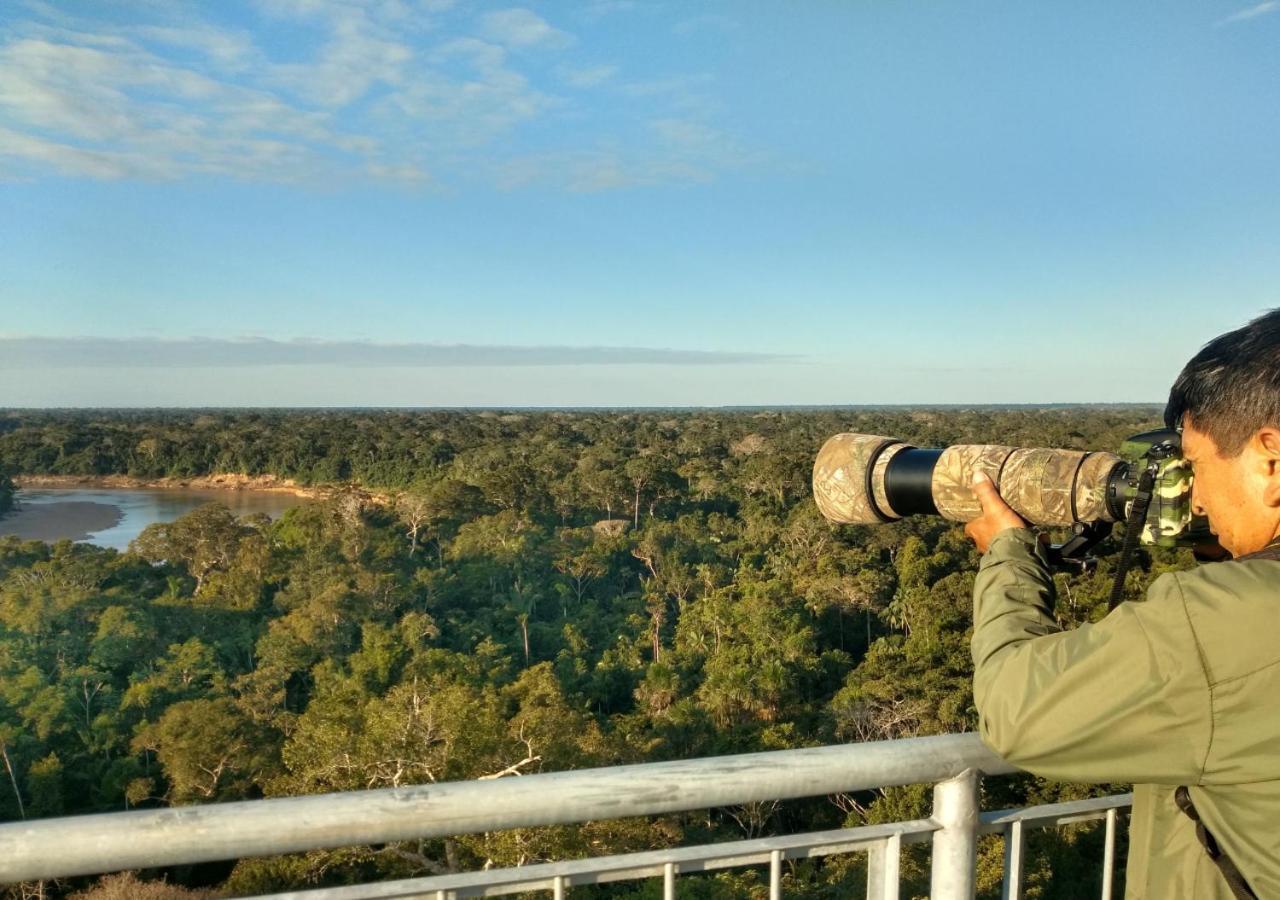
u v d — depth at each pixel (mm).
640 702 31312
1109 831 1748
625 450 99750
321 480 119938
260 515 66688
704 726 26109
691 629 36750
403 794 1281
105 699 33531
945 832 1569
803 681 30656
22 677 32906
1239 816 1049
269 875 16859
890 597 38844
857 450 1576
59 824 1177
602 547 55719
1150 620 1055
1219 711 1012
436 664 33625
